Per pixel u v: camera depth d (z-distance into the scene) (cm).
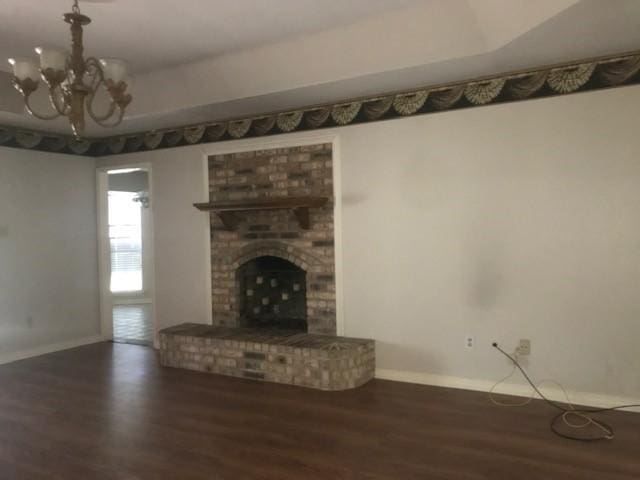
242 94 432
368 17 349
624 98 349
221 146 516
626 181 352
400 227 430
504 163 388
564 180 370
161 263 561
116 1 316
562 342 374
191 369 480
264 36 377
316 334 467
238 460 295
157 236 563
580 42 319
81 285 598
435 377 420
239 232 510
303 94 427
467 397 390
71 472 284
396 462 289
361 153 444
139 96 481
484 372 402
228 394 408
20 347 537
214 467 287
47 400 402
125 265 891
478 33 329
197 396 405
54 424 353
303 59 391
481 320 402
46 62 236
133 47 395
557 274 374
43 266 559
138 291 891
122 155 588
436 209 415
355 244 449
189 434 332
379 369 443
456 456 295
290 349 427
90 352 559
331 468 283
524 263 385
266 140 488
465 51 340
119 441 323
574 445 306
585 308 366
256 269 528
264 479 273
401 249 430
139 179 887
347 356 411
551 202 374
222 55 414
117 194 890
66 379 458
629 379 355
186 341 481
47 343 562
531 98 377
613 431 324
